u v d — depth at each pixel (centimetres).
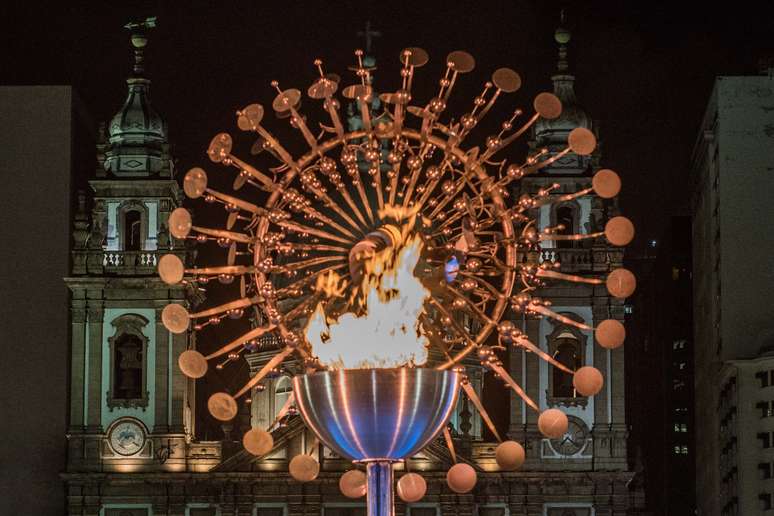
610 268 13512
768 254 14888
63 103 14075
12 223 13888
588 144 6200
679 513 18825
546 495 13350
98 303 13450
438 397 6022
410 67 6272
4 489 13525
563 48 14175
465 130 6222
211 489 13300
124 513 13288
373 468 6134
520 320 13550
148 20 14075
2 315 13762
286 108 6241
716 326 15225
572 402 13438
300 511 13275
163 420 13362
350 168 6338
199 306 14562
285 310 13612
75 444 13350
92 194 14588
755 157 14962
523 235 6303
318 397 6003
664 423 19112
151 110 13812
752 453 14512
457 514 13300
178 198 14050
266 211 6297
